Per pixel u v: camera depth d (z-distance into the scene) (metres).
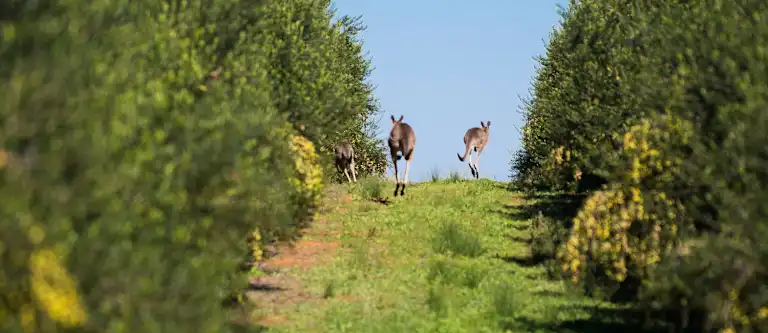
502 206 105.75
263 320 48.28
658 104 50.56
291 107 71.62
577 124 83.69
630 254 47.78
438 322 49.72
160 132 28.84
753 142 35.19
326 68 84.12
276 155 53.28
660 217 46.09
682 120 43.97
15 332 21.53
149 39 39.75
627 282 56.44
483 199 111.19
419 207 102.62
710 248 34.38
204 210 34.94
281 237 62.00
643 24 68.38
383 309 53.16
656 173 46.34
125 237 24.72
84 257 23.42
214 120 37.06
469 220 93.62
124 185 25.81
